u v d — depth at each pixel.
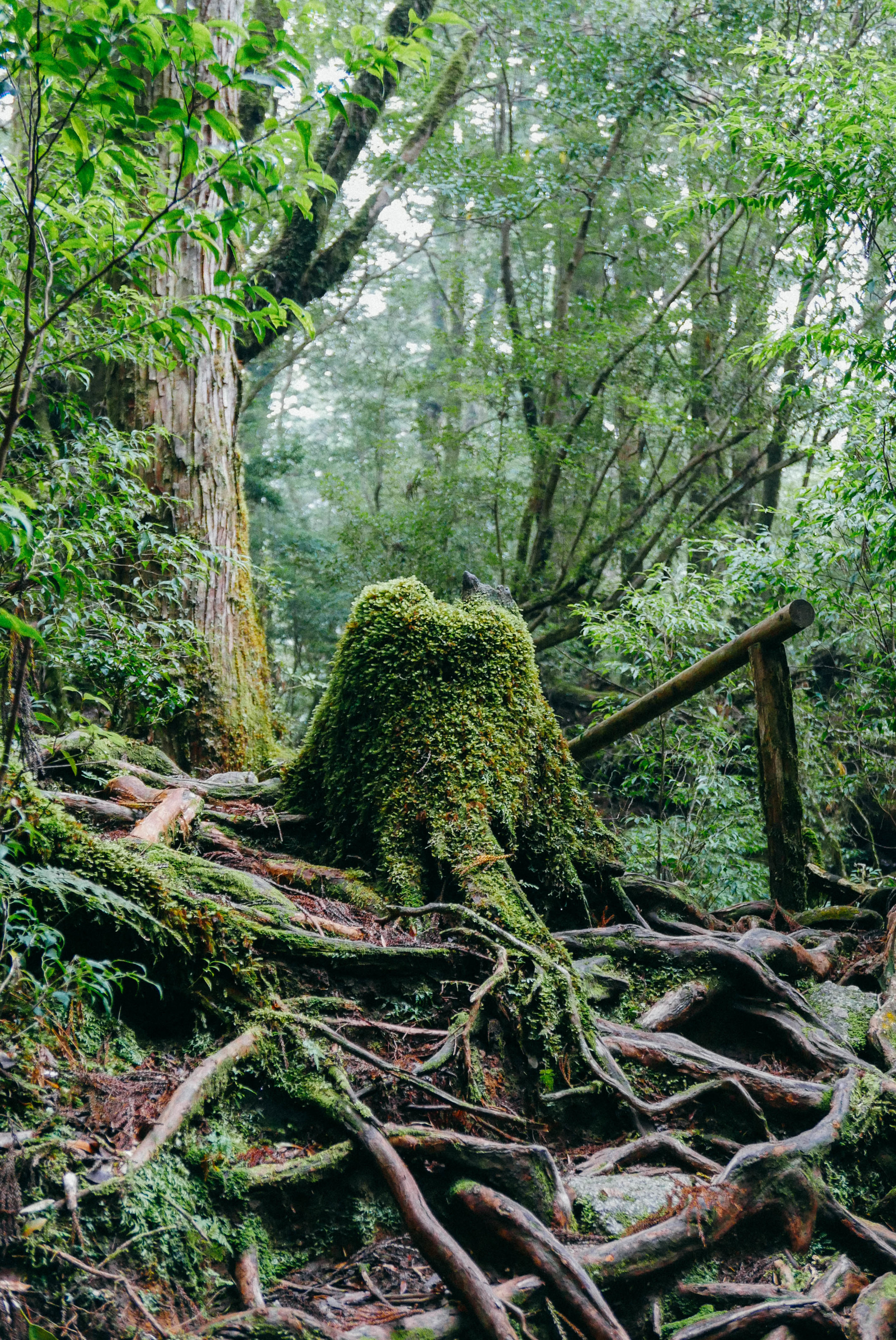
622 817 7.86
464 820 3.16
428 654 3.43
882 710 7.25
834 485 5.68
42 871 1.99
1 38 1.97
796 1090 2.80
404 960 2.63
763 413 11.93
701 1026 3.22
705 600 6.41
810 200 5.29
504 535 15.16
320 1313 1.85
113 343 2.93
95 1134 1.92
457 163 11.37
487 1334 1.82
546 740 3.64
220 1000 2.33
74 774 3.19
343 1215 2.09
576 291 16.47
